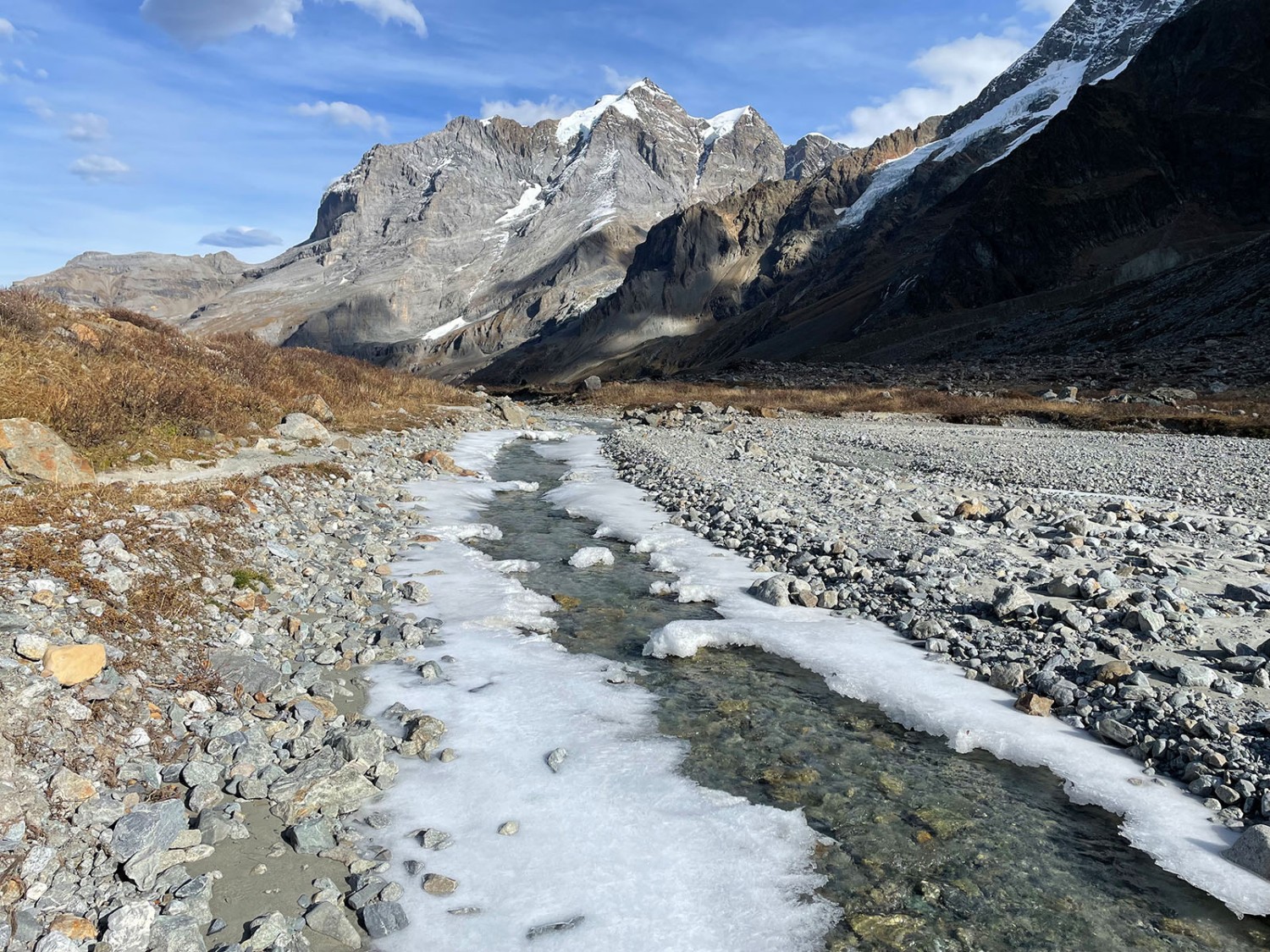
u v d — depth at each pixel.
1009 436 36.44
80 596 7.72
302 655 8.95
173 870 5.16
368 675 8.76
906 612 10.53
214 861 5.42
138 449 14.53
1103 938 5.02
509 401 45.69
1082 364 69.75
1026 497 19.05
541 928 4.97
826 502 18.02
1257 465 24.44
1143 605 9.49
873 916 5.17
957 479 22.83
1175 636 9.05
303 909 5.02
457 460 26.64
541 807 6.32
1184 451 29.02
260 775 6.39
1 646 6.35
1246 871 5.58
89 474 11.65
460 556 13.88
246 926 4.81
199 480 13.80
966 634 9.85
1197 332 69.19
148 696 6.96
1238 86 153.25
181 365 21.64
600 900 5.25
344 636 9.73
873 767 7.12
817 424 45.03
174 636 8.09
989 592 11.05
